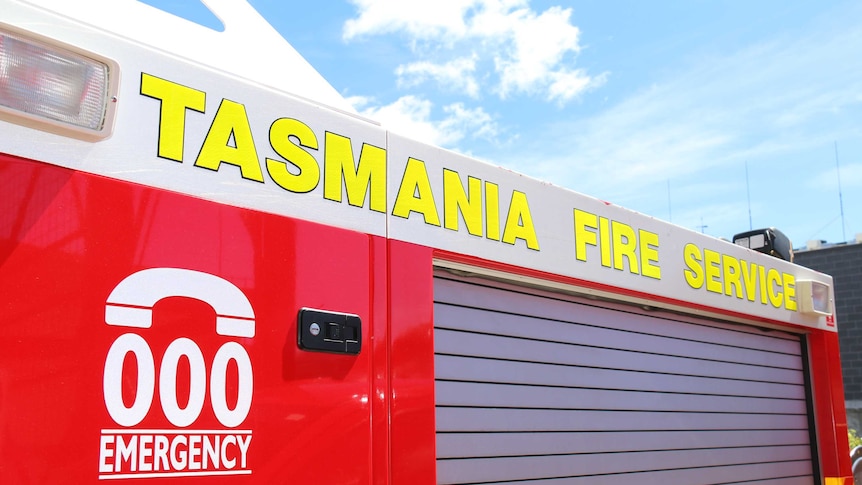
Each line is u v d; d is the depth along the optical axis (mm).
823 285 4277
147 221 1600
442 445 2232
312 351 1833
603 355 2879
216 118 1773
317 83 2189
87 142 1549
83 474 1434
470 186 2385
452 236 2281
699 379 3354
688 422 3223
